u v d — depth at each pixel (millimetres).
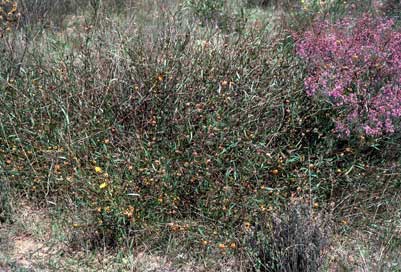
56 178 4145
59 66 5012
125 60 4805
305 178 4215
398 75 4527
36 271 3713
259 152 4188
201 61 4793
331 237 3953
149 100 4574
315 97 4402
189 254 3883
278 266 3617
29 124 4605
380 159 4488
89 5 7281
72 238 3945
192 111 4383
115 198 3885
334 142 4422
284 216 3779
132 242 3867
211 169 4070
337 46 4785
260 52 5035
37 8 6848
